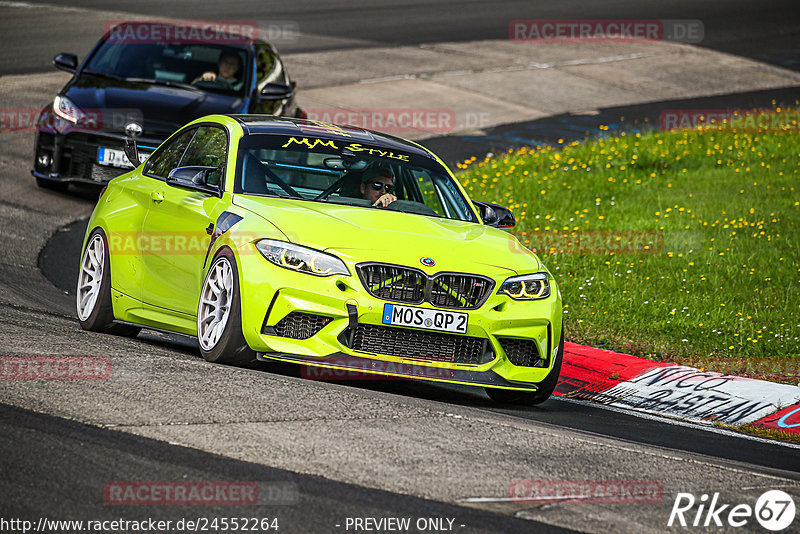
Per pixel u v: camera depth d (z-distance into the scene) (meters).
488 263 24.47
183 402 19.19
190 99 47.91
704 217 49.75
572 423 23.83
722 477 18.61
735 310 36.22
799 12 130.88
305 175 26.95
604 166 61.12
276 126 28.62
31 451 15.97
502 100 82.50
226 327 23.61
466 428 19.84
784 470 21.20
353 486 15.73
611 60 100.69
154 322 26.81
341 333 23.02
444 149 66.88
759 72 99.31
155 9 103.62
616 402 28.72
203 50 51.62
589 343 33.41
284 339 23.16
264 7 112.00
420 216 26.33
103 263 28.56
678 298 37.62
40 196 48.16
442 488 16.08
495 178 57.72
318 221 24.34
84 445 16.44
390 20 111.69
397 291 23.38
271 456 16.67
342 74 84.94
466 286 23.86
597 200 51.41
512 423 21.11
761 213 50.09
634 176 59.31
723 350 32.69
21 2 102.50
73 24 92.31
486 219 28.47
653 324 34.91
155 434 17.22
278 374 23.64
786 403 27.38
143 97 47.66
